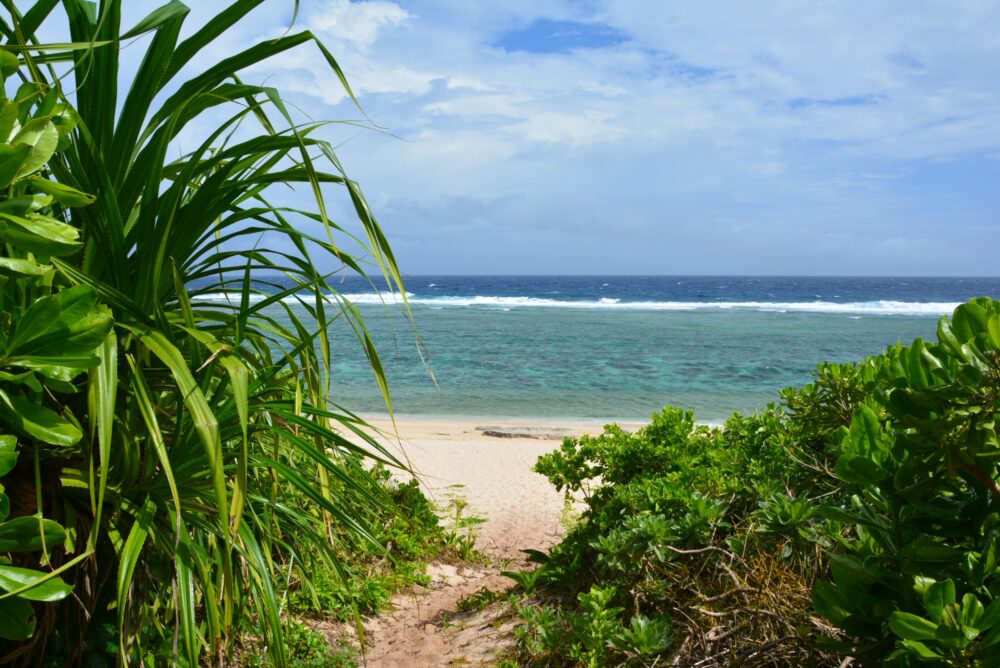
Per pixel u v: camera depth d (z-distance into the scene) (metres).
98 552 2.33
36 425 1.46
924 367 1.57
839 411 3.51
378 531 5.52
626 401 19.58
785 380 23.53
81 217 2.09
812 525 2.90
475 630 4.34
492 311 53.97
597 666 3.13
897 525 1.59
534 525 7.21
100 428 1.70
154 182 2.09
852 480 1.64
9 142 1.42
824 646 1.72
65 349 1.42
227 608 2.08
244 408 1.86
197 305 2.61
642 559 3.50
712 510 3.52
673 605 3.35
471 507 7.82
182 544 2.14
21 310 1.75
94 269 2.19
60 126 1.59
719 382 23.09
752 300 77.56
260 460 2.39
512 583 5.47
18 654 2.11
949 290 106.88
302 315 28.09
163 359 1.86
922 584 1.44
